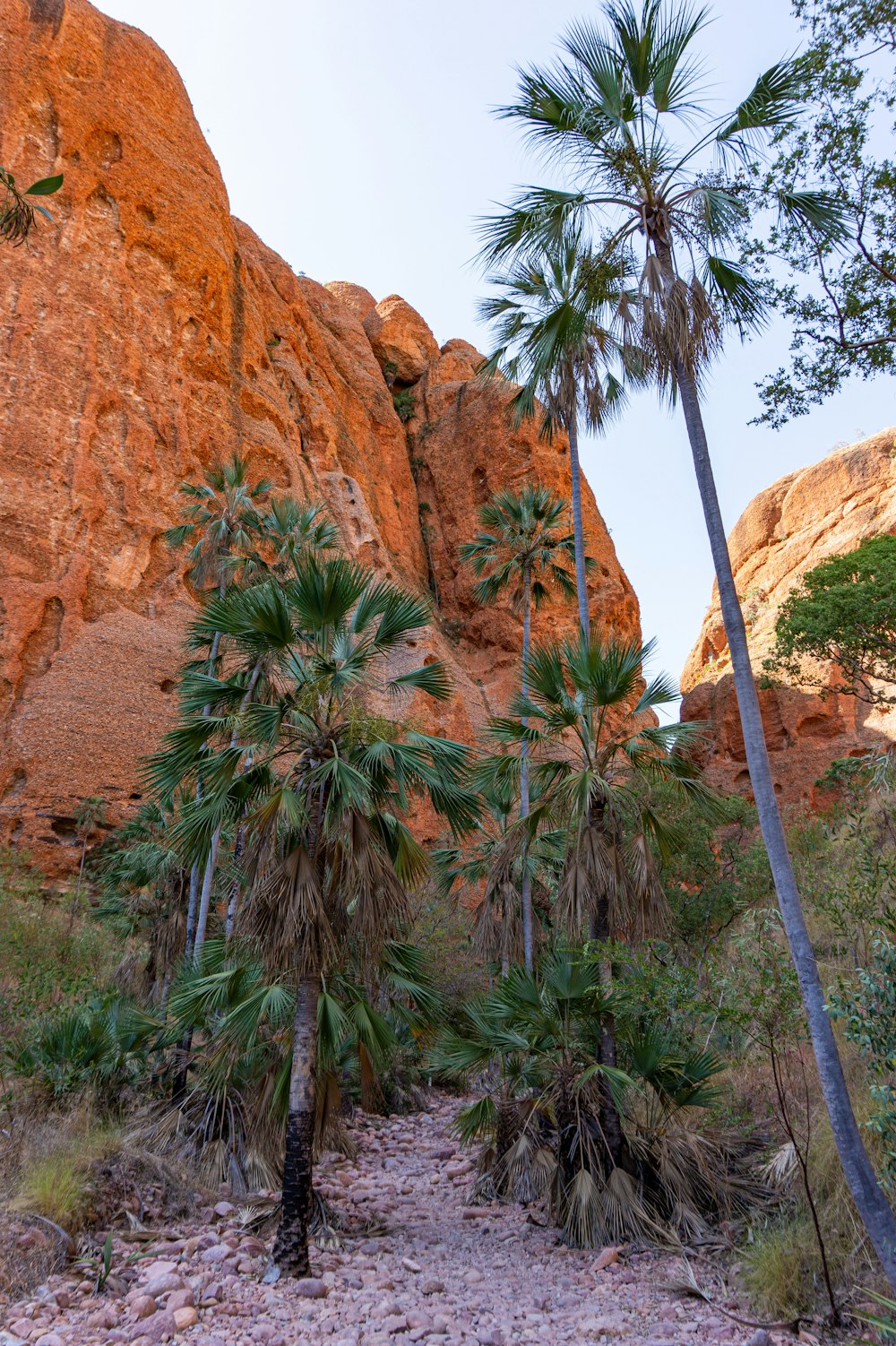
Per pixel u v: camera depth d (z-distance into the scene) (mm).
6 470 28953
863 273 10039
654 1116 10484
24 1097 10492
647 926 10133
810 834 20328
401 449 55062
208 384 37188
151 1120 11617
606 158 8133
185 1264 8102
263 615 9352
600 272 8609
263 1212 9609
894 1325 5559
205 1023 11594
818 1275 7285
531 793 16766
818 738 38469
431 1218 10992
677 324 7672
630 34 8039
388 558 43531
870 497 44750
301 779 9391
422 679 10094
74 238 33531
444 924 23453
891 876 9031
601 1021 10266
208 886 14867
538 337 9289
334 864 9016
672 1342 6520
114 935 20734
